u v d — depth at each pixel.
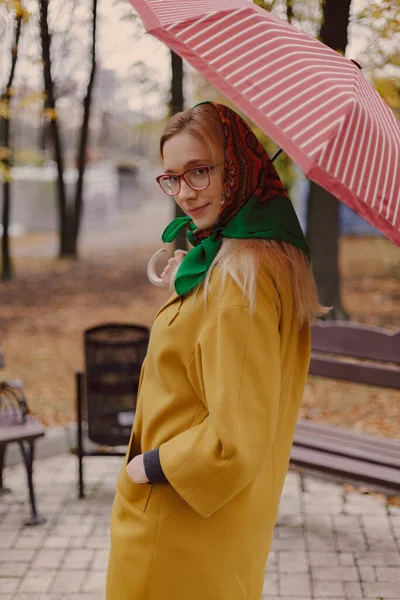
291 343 1.76
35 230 22.11
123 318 10.49
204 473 1.56
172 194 1.72
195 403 1.70
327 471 3.52
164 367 1.72
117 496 1.85
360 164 1.49
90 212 23.50
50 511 3.94
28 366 7.87
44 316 10.61
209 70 1.56
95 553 3.47
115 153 34.22
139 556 1.73
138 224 26.02
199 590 1.70
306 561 3.39
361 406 5.97
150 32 1.67
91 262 15.65
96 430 4.08
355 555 3.44
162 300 11.72
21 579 3.24
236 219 1.63
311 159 1.40
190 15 1.69
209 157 1.63
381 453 3.61
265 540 1.84
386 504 4.00
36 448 4.76
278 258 1.63
